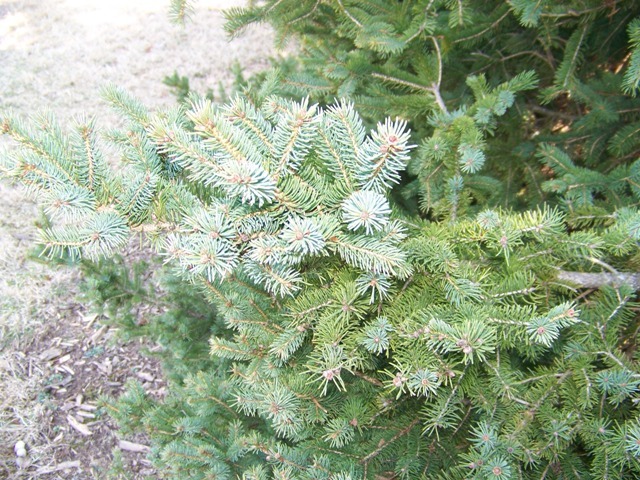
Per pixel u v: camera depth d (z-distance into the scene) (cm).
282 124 37
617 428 44
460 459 49
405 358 43
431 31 65
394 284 48
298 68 112
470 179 66
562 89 66
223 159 39
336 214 41
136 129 44
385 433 51
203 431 64
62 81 180
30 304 118
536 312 44
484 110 61
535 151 77
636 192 60
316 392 50
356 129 40
